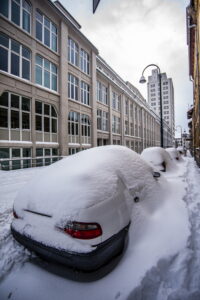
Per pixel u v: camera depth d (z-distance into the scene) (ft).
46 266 8.10
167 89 364.58
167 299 6.19
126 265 7.58
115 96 108.68
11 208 16.47
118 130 112.06
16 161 45.19
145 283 6.72
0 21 41.75
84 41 72.79
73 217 7.09
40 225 7.70
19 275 7.65
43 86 53.57
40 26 53.31
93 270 6.82
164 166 27.35
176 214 11.07
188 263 7.64
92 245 6.80
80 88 70.54
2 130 41.96
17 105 45.65
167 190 13.78
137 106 146.30
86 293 6.58
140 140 150.82
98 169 9.41
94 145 78.38
